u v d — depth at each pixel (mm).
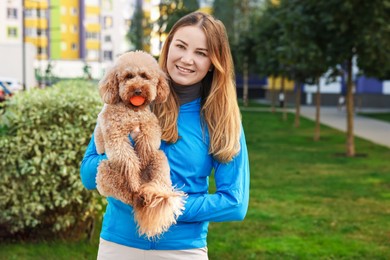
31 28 64312
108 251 2219
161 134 2135
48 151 4871
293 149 14211
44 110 4930
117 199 2051
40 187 4938
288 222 6379
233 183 2205
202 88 2334
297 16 11734
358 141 16438
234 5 40375
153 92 2031
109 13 69438
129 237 2170
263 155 12836
